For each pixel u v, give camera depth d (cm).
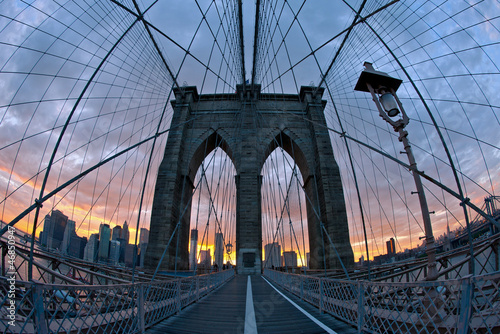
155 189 3441
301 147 4028
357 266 3141
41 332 314
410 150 629
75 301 372
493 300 279
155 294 639
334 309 696
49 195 531
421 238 600
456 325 317
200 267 3566
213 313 764
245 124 4003
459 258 1623
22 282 313
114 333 448
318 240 3456
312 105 4097
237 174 3834
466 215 527
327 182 3525
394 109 662
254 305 906
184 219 3734
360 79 698
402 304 420
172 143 3775
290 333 540
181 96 4212
